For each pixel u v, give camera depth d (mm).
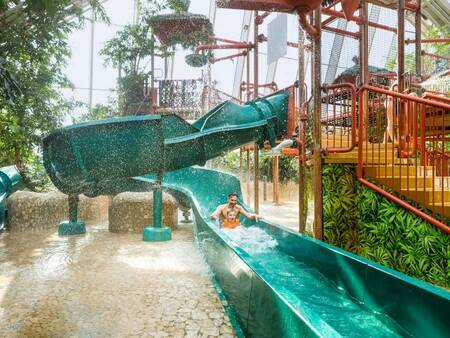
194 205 6090
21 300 2975
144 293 3176
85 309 2789
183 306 2875
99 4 6914
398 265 3443
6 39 6277
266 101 7039
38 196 6781
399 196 3533
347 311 2672
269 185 14461
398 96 3508
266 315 1983
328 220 4074
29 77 7727
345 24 8555
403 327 2260
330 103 5953
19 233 6234
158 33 10906
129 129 5414
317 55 4117
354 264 2805
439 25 11547
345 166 3980
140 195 6602
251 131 6605
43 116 8039
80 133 5363
